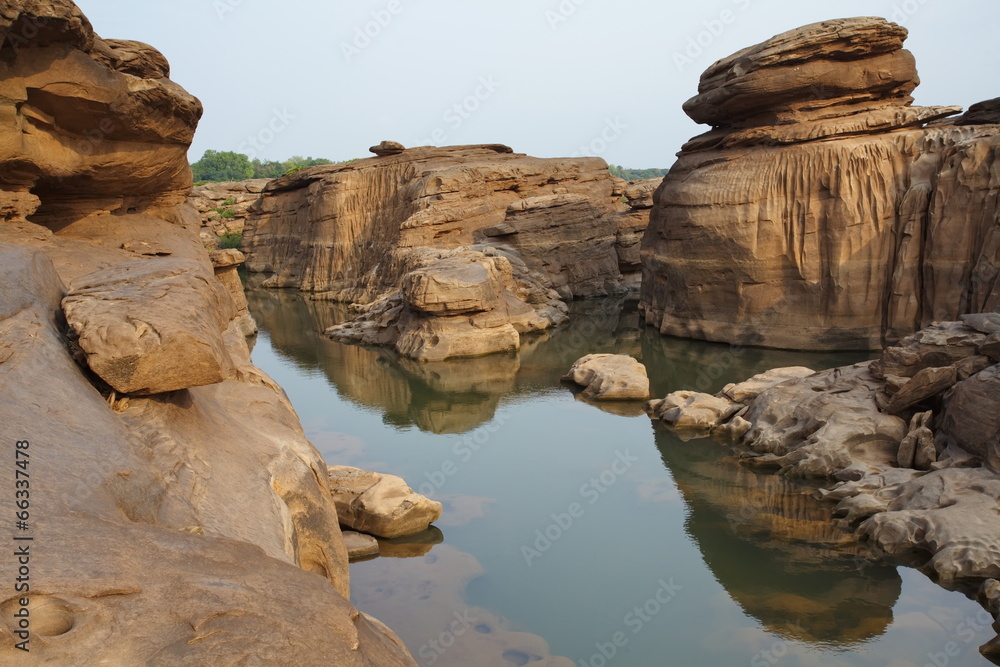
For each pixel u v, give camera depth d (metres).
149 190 15.23
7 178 10.59
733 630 9.70
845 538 12.02
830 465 14.20
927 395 14.39
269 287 52.84
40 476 4.45
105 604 3.46
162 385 6.68
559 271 39.34
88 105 10.67
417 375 24.86
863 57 23.92
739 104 25.55
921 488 12.06
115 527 4.21
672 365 24.12
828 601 10.33
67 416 5.50
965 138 21.72
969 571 10.29
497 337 27.94
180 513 5.38
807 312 24.22
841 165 23.16
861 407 15.00
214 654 3.28
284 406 10.17
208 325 7.35
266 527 6.15
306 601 4.00
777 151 24.48
